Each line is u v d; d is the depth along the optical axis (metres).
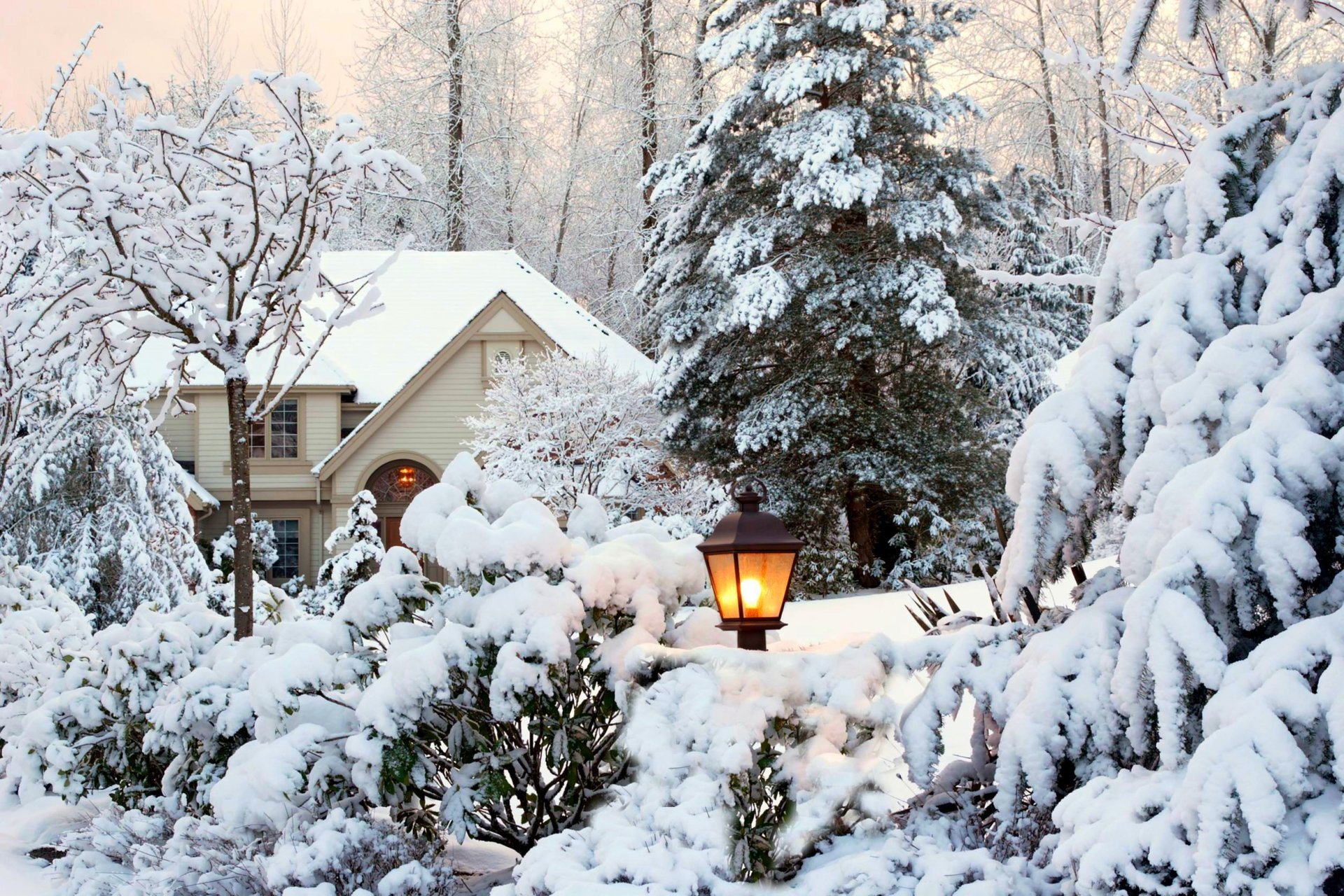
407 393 23.33
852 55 19.06
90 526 15.98
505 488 5.40
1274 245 3.62
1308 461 3.01
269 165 6.63
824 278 19.08
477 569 4.49
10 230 8.49
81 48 7.95
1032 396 22.00
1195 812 2.65
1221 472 3.06
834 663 3.88
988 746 3.82
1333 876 2.57
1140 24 3.69
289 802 4.28
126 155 6.87
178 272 6.66
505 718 4.23
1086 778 3.32
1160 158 4.90
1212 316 3.54
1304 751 2.72
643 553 5.00
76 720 5.98
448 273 26.55
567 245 33.59
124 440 16.11
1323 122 3.64
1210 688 2.84
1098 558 12.35
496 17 32.16
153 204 6.73
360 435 23.19
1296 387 3.15
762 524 4.28
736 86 28.98
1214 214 3.71
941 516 19.41
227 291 6.91
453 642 4.28
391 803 4.46
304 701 4.70
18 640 7.99
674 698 3.92
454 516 4.83
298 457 23.72
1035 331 21.80
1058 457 3.56
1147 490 3.32
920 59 19.59
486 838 4.70
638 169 30.88
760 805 3.68
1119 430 3.67
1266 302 3.46
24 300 8.38
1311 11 4.01
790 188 18.89
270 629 6.47
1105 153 24.06
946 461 19.28
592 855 3.42
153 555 16.34
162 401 23.31
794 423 18.62
